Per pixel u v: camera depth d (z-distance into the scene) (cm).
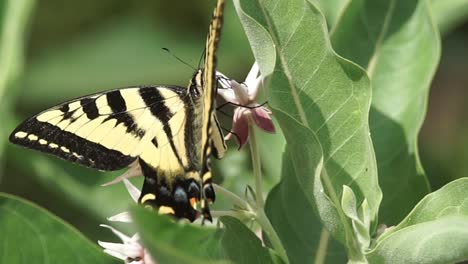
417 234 77
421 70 83
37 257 80
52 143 81
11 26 88
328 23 86
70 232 80
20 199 79
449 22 87
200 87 81
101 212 86
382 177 82
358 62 83
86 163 81
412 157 82
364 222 79
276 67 79
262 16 79
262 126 80
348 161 80
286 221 81
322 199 78
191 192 80
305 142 78
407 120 82
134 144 81
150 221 73
